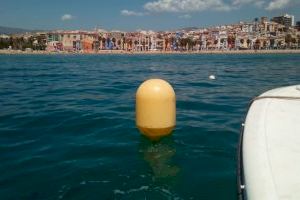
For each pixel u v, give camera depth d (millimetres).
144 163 6219
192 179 5539
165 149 6938
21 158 6590
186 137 7723
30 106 11922
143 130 6766
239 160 3438
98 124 9023
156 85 6617
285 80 22656
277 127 3920
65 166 6156
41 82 21828
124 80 23219
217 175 5676
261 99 5270
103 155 6668
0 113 10609
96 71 35219
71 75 28750
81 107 11562
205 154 6645
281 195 2508
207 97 13859
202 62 62594
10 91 16828
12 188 5355
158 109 6520
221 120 9398
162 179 5555
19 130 8586
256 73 30391
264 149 3307
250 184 2746
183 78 24859
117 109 11117
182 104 12102
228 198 4930
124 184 5414
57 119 9672
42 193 5188
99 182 5492
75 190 5254
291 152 3213
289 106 4789
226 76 26594
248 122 4273
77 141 7586
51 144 7418
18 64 54188
